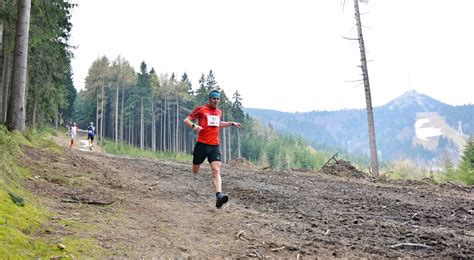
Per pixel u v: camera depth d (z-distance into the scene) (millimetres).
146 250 4113
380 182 14336
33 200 5293
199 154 6586
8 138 8102
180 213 6285
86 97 86750
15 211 4379
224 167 16375
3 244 3455
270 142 106812
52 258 3490
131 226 5027
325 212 7340
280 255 4473
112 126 83312
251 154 92938
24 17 11633
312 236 5426
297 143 125750
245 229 5586
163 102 85938
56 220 4734
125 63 82875
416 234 5676
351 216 7031
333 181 13406
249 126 103750
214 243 4738
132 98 75312
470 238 5566
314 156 110000
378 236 5578
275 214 6914
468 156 41031
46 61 24125
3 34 16172
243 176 12680
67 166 9086
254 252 4500
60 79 27953
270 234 5402
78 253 3705
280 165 94000
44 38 16281
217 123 6648
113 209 5902
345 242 5195
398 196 10094
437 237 5516
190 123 6449
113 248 4020
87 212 5457
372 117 17781
